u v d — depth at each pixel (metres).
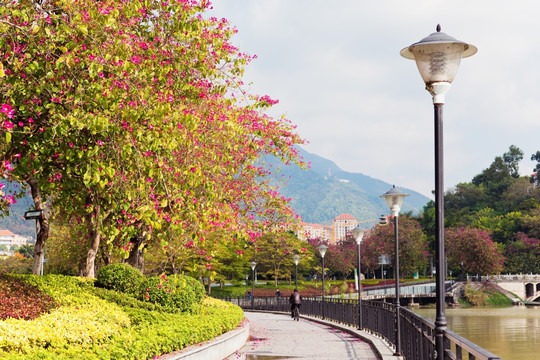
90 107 10.72
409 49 8.30
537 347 36.09
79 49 10.48
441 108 8.09
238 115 18.09
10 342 9.31
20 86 10.65
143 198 11.31
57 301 13.86
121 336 11.83
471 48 8.12
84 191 14.37
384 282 109.50
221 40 13.42
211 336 16.62
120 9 11.49
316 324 31.97
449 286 105.12
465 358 20.88
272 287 84.38
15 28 10.17
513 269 124.62
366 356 16.97
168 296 17.98
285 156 21.02
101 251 30.08
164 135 11.01
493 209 169.00
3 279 14.50
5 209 14.60
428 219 133.75
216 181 16.70
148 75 11.53
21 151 12.46
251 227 20.59
